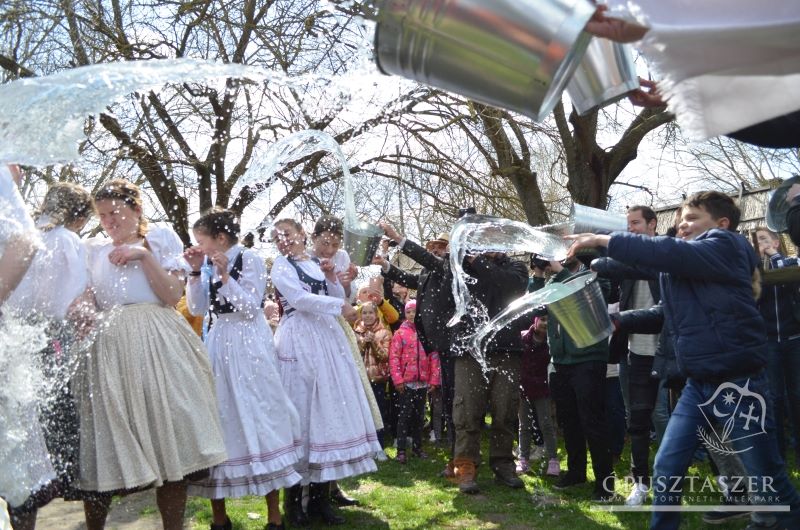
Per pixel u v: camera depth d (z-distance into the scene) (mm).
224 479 3535
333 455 3814
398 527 3975
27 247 2584
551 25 1526
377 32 1691
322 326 4047
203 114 8562
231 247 3736
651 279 3453
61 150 1951
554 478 5105
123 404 2953
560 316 3234
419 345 5984
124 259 3025
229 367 3631
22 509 2625
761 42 1444
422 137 9680
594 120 9711
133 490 2934
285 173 8445
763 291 4691
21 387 2625
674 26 1464
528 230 3455
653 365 4086
